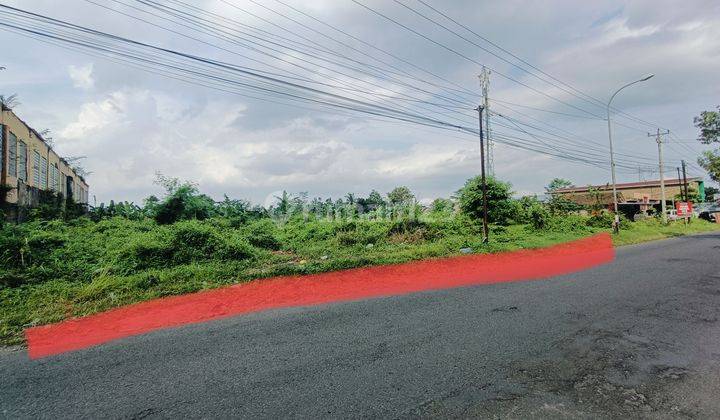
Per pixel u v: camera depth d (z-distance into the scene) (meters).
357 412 3.13
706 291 7.16
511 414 3.05
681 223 29.00
